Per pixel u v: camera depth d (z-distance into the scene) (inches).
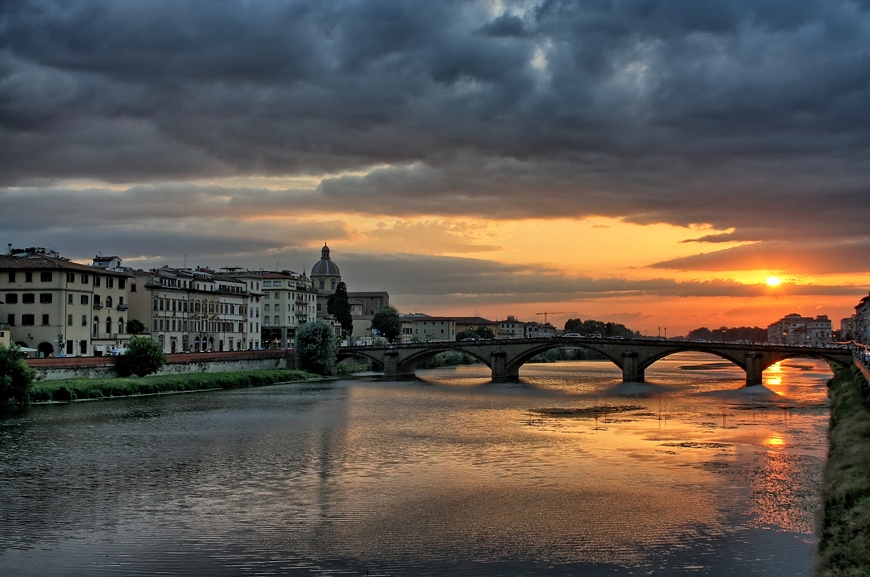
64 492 2679.6
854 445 2947.8
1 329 5684.1
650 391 6648.6
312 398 5836.6
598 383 7682.1
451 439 3806.6
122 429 4042.8
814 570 1908.2
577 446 3597.4
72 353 6215.6
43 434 3848.4
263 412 4859.7
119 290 6939.0
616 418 4662.9
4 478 2886.3
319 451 3452.3
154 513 2422.5
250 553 2053.4
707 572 1905.8
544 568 1941.4
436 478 2898.6
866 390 3964.1
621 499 2578.7
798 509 2448.3
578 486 2760.8
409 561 1993.1
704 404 5487.2
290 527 2273.6
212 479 2881.4
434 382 7780.5
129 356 6018.7
